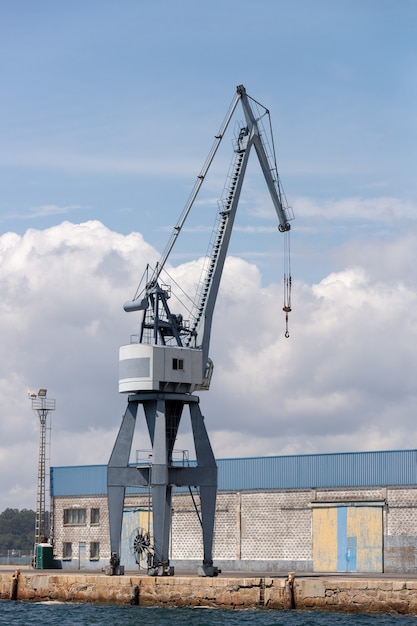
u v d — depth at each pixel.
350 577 77.81
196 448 80.50
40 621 67.56
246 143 88.50
